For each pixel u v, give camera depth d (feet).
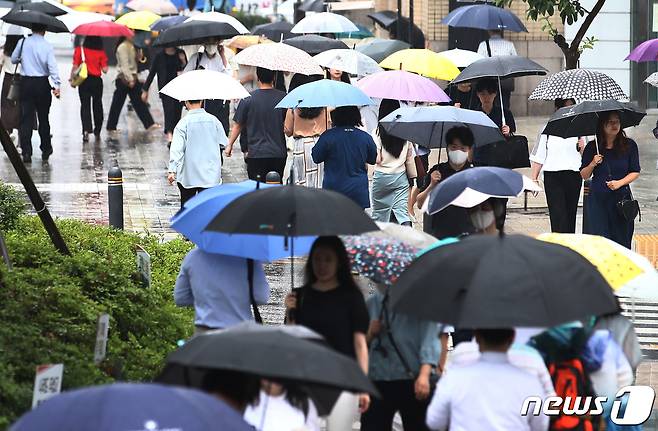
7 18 203.41
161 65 238.68
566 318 58.90
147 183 187.01
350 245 74.38
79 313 89.81
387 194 134.10
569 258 61.31
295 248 80.59
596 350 66.69
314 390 63.57
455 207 100.48
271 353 54.34
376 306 74.49
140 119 249.55
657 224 160.76
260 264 82.02
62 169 199.21
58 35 508.53
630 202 126.93
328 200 71.67
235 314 81.20
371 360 74.43
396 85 138.82
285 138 155.12
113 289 98.32
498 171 87.30
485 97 146.82
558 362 66.64
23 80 203.72
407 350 73.97
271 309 119.96
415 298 61.05
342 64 163.53
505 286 59.31
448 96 154.20
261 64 155.43
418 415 75.05
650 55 169.07
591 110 124.47
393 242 74.84
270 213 70.69
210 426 46.19
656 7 255.09
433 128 119.65
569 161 138.10
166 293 106.42
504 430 61.05
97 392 46.68
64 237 115.85
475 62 148.36
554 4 160.56
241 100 155.12
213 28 199.21
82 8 387.34
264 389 62.49
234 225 70.79
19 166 101.24
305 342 55.88
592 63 258.98
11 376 75.92
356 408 73.61
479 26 184.14
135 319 95.50
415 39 242.99
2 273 88.94
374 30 323.98
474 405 61.16
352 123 127.85
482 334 61.67
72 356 82.89
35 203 102.63
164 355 93.04
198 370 57.82
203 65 202.18
